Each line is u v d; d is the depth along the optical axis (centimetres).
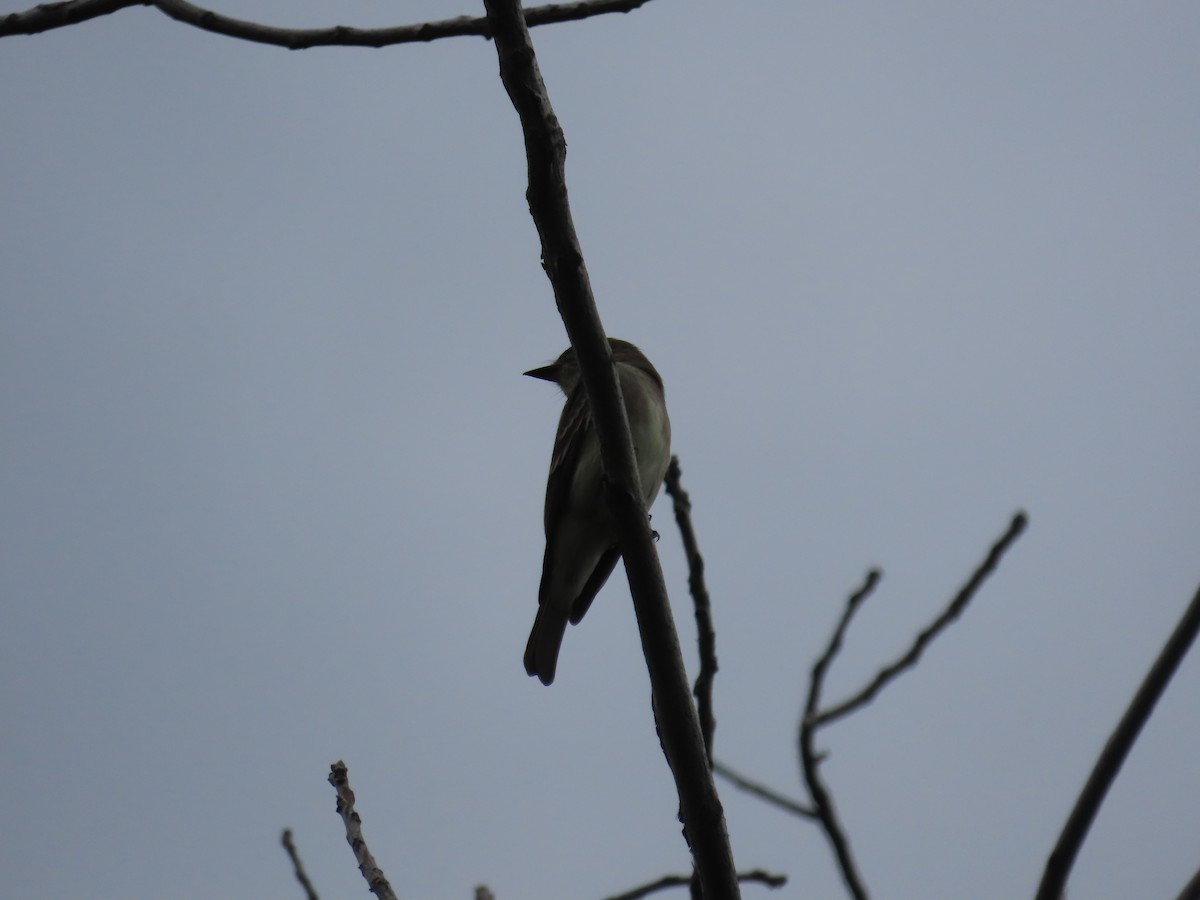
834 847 775
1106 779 650
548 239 771
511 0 743
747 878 836
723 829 741
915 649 793
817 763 783
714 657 835
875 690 789
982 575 799
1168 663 641
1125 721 648
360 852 827
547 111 749
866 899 764
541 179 757
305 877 845
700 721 827
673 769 756
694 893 778
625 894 835
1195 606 637
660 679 767
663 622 777
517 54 744
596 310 783
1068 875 654
